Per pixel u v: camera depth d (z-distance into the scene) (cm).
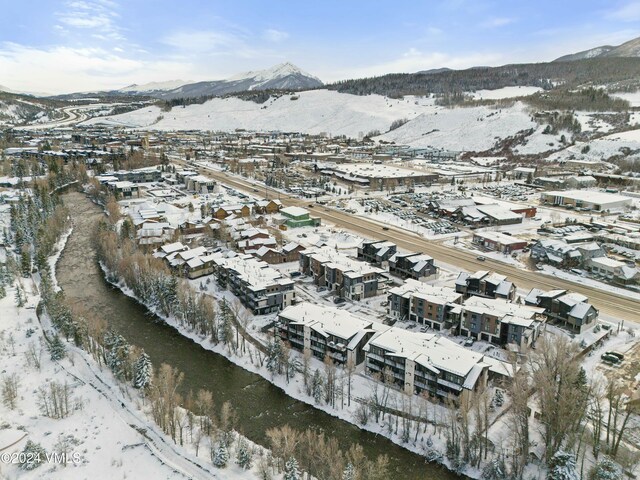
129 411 8612
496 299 11250
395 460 7425
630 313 11844
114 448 7706
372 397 8688
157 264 13575
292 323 10244
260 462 7275
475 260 15700
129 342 10969
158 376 9238
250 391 9181
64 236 18562
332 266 13175
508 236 17238
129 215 19638
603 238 17225
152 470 7231
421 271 13525
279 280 12312
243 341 10375
